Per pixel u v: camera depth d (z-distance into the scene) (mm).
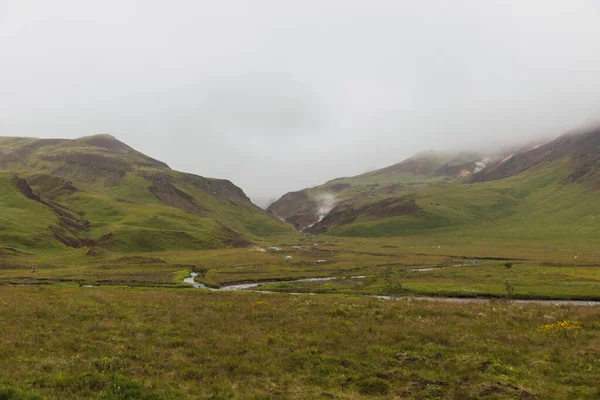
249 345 24391
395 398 16688
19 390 15328
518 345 24797
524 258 150250
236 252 186375
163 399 15969
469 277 90375
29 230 162750
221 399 16234
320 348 23984
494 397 16531
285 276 100188
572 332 27578
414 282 81875
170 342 24812
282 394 16828
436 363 21188
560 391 17438
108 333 26703
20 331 26594
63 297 44781
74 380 17297
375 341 25484
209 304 39500
